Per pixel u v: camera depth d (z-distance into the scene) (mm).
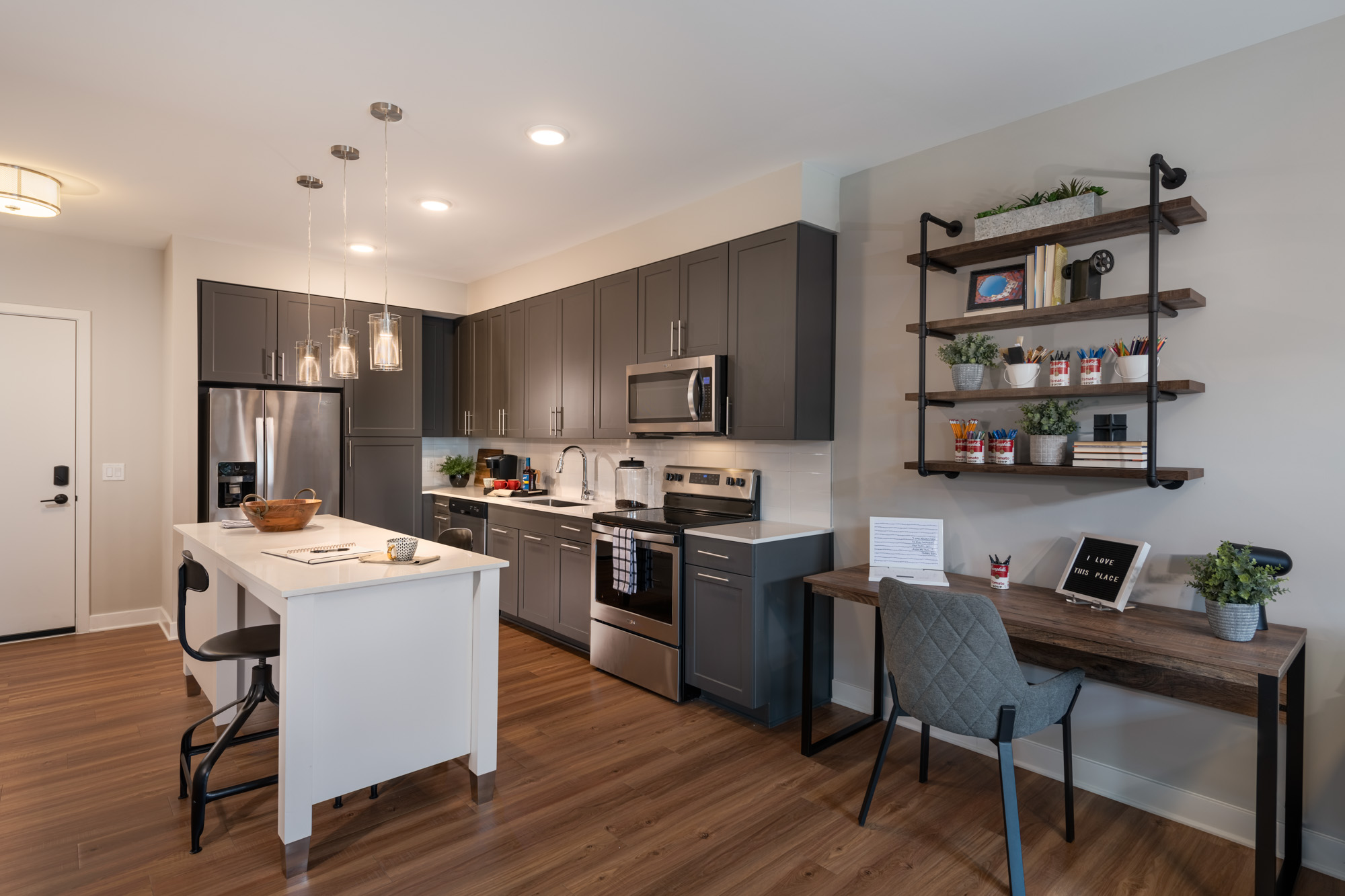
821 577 2803
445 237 4281
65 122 2732
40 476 4277
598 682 3621
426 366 5582
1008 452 2564
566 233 4195
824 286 3277
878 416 3178
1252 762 2215
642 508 4156
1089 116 2543
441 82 2430
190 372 4316
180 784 2490
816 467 3406
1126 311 2344
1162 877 2055
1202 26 2100
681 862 2102
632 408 3918
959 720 2043
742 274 3357
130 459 4555
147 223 4051
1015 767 2752
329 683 2113
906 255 3072
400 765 2270
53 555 4328
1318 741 2092
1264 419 2168
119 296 4492
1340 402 2045
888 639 2223
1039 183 2672
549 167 3178
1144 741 2428
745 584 3020
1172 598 2346
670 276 3738
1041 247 2504
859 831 2277
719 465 3906
